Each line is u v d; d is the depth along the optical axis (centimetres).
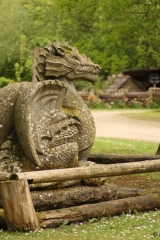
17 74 4978
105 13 2200
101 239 905
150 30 2122
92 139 1154
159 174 1645
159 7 2077
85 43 2366
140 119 3734
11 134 1071
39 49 1141
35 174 975
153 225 999
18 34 5381
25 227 948
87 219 1039
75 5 2211
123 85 5703
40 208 1028
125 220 1034
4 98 1066
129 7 2083
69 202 1064
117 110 4853
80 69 1153
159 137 2809
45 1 5984
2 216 988
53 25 5791
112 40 2167
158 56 2227
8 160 1056
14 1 5566
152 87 5919
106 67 2219
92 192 1099
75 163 1109
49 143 1076
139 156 1416
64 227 990
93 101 5262
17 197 948
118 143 2488
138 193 1189
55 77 1133
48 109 1083
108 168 1087
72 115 1123
